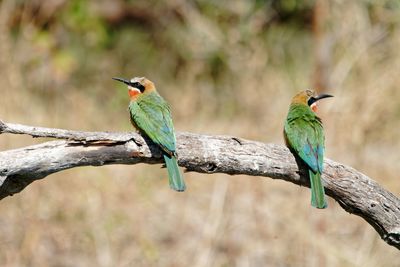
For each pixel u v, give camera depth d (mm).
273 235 12727
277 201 13391
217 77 18359
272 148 7457
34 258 12305
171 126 8406
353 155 14422
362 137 14789
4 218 12875
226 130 15773
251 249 12539
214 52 18500
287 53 19172
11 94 15266
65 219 12977
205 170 7324
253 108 16516
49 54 17875
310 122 8133
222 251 12586
